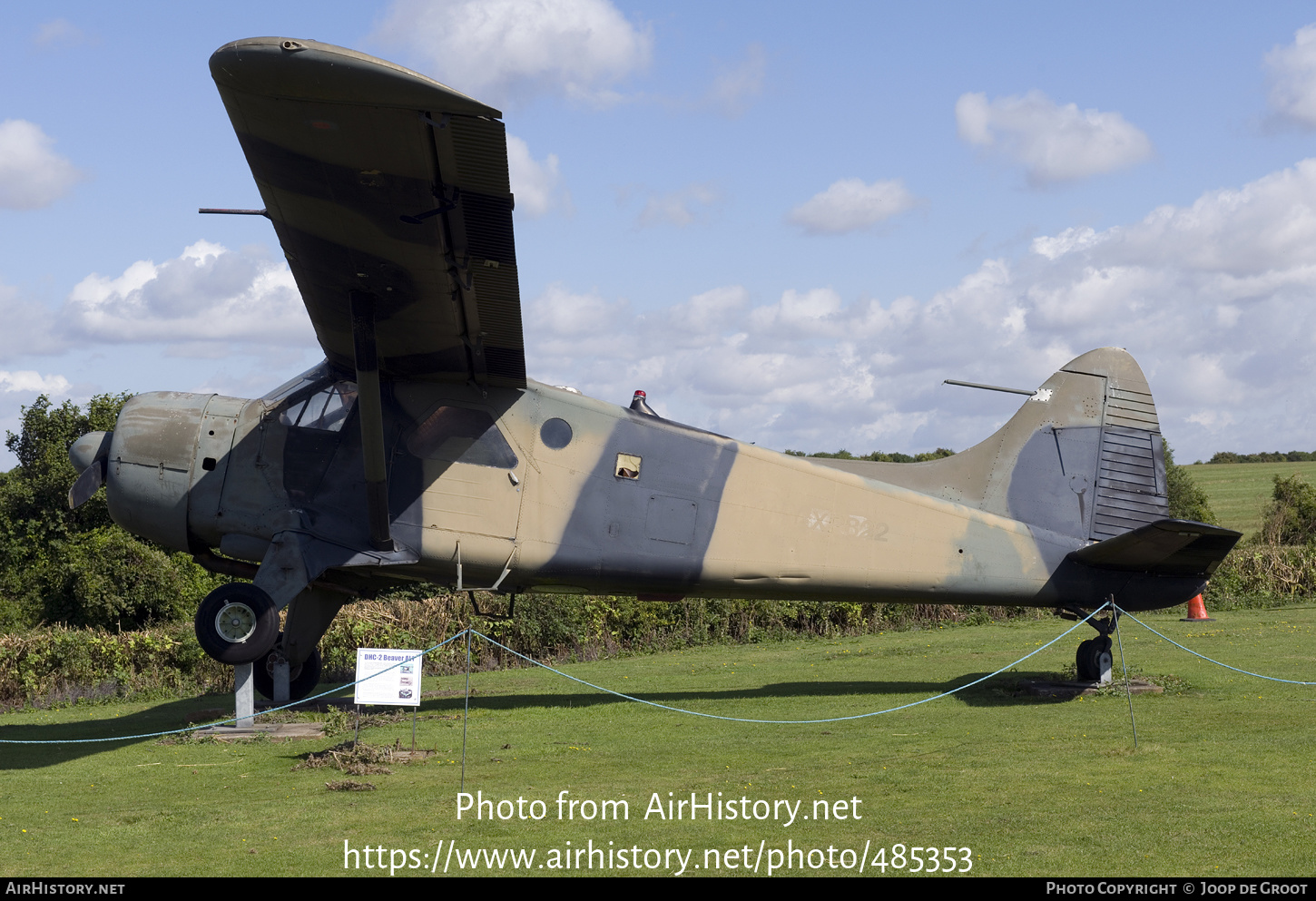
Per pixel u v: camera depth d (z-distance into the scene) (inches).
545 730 387.2
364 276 346.6
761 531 445.1
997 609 864.3
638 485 434.3
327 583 427.2
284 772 321.1
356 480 408.2
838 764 313.3
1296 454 3782.0
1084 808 251.8
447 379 421.4
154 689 565.6
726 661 627.5
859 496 454.6
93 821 260.1
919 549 454.9
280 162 291.1
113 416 995.9
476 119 263.7
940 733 360.8
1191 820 237.6
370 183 295.7
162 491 407.5
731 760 323.6
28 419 1047.0
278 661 435.8
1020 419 473.1
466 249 327.6
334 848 231.3
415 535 411.8
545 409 429.7
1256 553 962.7
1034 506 467.8
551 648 708.0
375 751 331.3
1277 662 512.7
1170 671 489.1
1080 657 456.8
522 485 423.2
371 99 260.2
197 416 415.5
